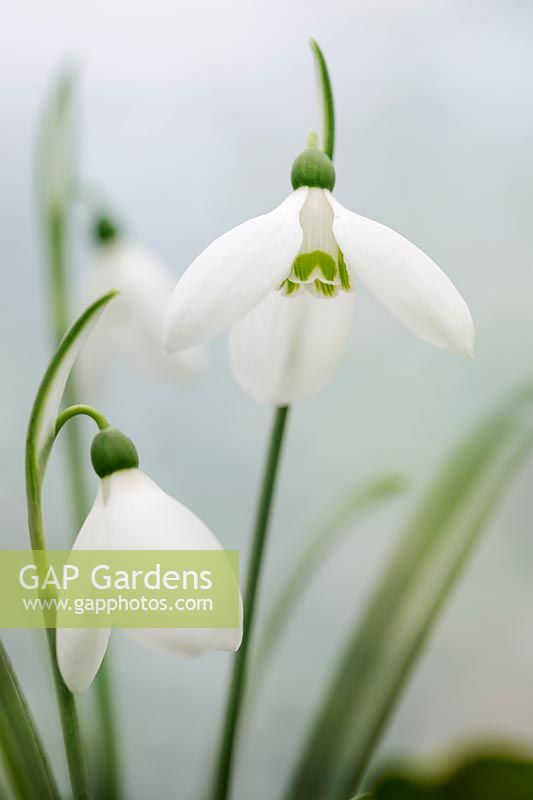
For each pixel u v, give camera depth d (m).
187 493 0.63
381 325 0.63
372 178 0.62
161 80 0.62
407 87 0.62
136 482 0.30
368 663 0.37
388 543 0.62
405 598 0.38
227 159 0.62
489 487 0.38
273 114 0.62
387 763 0.35
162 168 0.62
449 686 0.63
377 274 0.30
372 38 0.62
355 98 0.62
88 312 0.30
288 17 0.61
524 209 0.63
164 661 0.61
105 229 0.40
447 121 0.62
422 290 0.30
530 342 0.63
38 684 0.58
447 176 0.63
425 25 0.61
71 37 0.60
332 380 0.63
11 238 0.61
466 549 0.38
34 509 0.30
